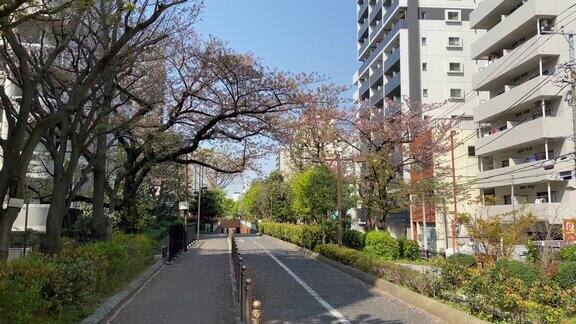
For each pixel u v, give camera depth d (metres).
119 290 11.59
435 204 28.62
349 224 32.94
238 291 11.26
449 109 49.25
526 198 32.72
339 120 27.48
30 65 12.43
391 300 11.75
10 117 9.59
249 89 17.56
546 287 9.88
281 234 39.97
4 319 6.41
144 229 23.11
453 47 50.72
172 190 36.19
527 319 8.33
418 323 9.09
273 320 9.49
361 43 67.44
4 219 8.57
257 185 64.31
